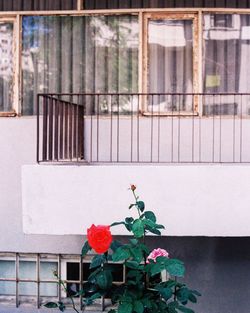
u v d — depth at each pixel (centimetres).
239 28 718
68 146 663
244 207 580
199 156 702
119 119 711
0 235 710
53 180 597
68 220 595
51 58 730
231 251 682
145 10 718
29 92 730
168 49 721
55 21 729
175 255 684
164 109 718
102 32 725
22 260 712
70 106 659
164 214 586
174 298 532
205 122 702
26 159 713
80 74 726
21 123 714
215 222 582
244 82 718
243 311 682
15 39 731
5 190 712
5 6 733
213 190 582
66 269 705
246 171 580
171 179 585
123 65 723
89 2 726
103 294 505
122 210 589
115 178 590
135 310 485
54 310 700
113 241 521
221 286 682
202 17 718
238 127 700
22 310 705
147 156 707
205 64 720
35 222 599
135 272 498
